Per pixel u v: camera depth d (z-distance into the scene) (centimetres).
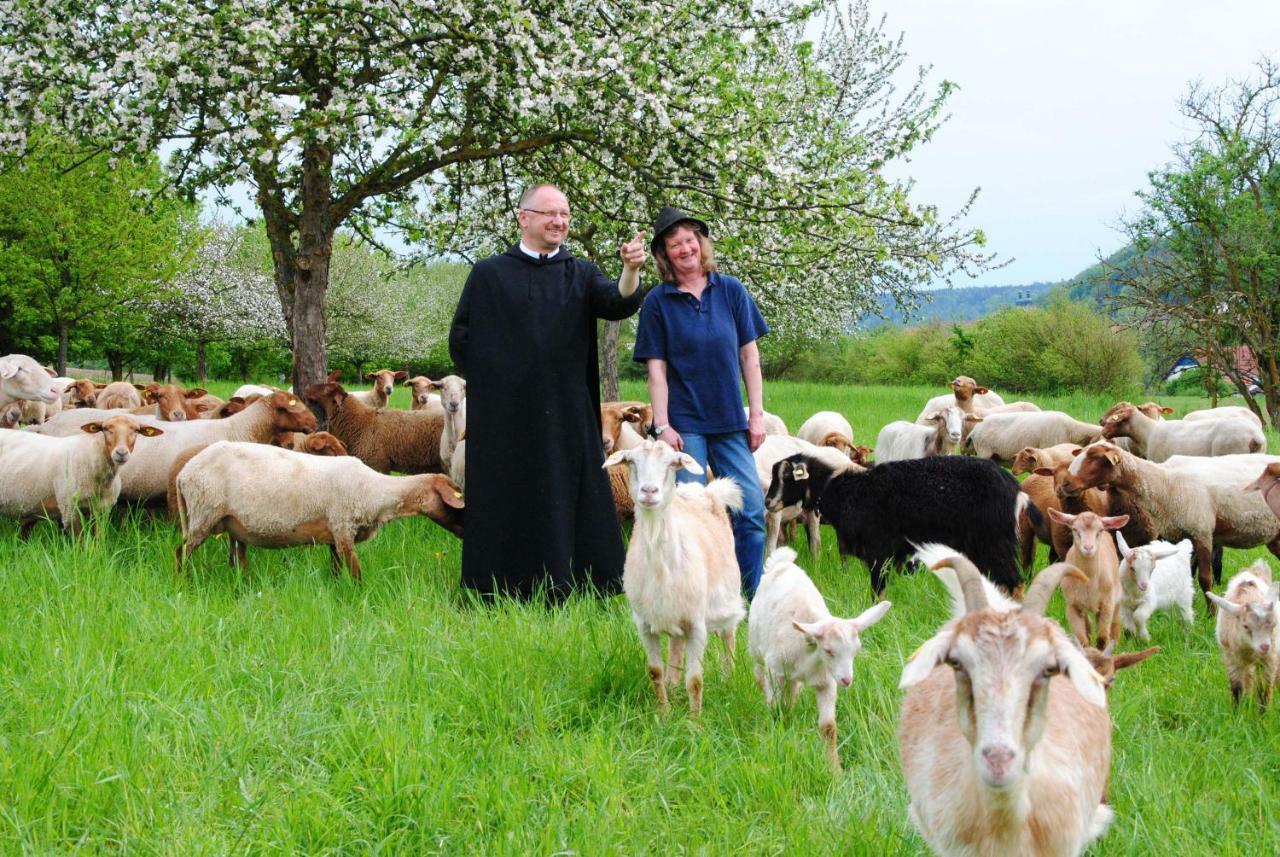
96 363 6216
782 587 568
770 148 1248
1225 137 2661
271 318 4494
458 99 1262
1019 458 1034
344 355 5088
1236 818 438
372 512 806
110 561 748
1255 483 773
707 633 629
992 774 301
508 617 685
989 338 4488
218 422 1038
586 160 1348
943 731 361
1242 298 2639
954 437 1282
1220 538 865
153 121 1019
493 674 566
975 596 347
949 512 787
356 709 518
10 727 479
